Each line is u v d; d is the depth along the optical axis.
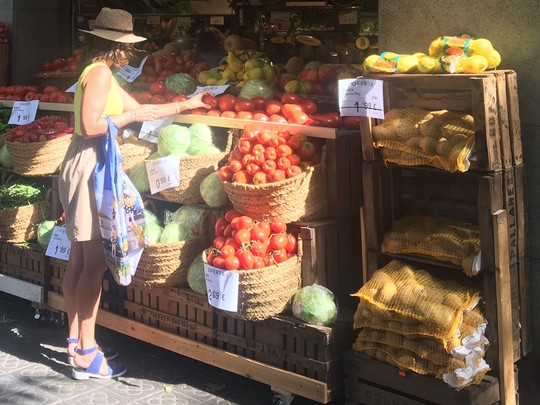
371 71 4.59
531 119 4.61
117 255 5.09
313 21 9.37
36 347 6.11
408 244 4.64
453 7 4.84
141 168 5.88
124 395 5.28
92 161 5.16
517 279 4.57
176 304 5.54
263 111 5.77
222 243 5.01
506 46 4.66
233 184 4.96
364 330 4.66
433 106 4.66
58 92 7.15
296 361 4.88
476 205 4.75
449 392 4.30
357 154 5.28
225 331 5.27
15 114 7.09
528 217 4.66
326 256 5.12
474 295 4.43
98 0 9.39
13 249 6.63
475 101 4.16
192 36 10.10
